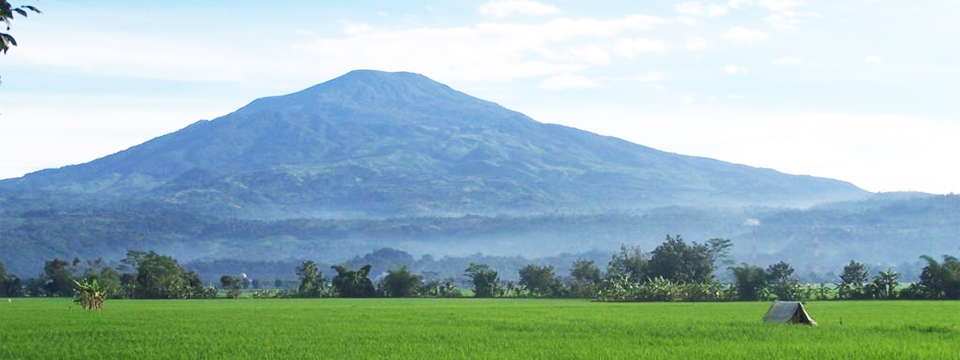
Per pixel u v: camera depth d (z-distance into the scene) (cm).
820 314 6806
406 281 15562
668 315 6681
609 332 4656
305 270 15838
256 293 15600
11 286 16100
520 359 3391
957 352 3531
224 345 3962
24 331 4822
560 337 4353
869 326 5000
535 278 15850
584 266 16138
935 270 12619
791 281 13550
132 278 15112
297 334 4581
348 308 8469
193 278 15538
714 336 4359
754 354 3522
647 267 15088
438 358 3425
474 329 4941
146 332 4753
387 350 3719
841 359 3356
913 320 5775
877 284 13000
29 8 2606
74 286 15825
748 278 13250
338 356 3516
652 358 3409
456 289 16562
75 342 4141
